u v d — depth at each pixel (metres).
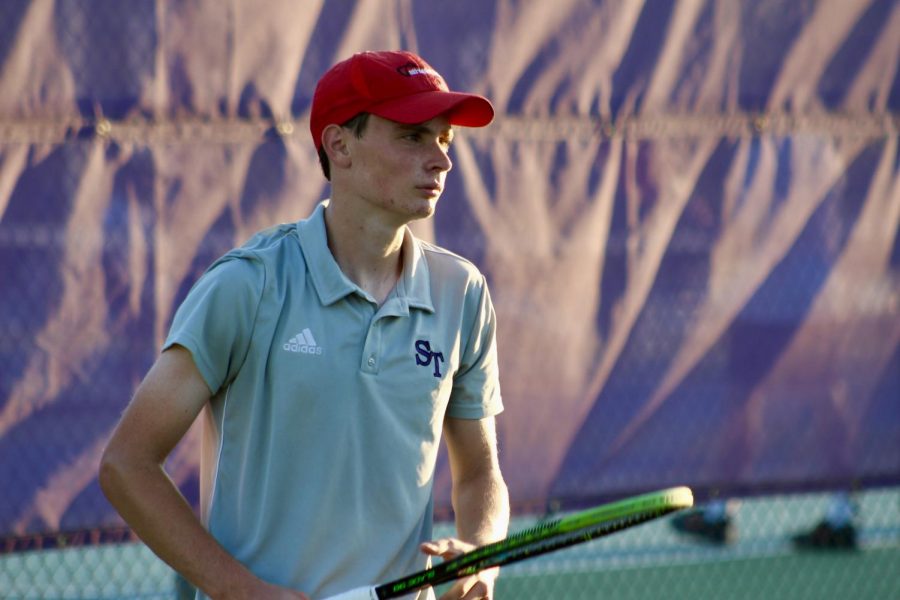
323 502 7.47
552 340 14.69
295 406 7.41
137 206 12.95
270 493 7.46
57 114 12.66
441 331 7.94
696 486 15.47
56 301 12.64
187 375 7.27
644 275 15.14
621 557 20.55
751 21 15.60
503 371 14.46
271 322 7.41
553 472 14.74
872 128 16.25
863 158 16.22
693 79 15.34
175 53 13.09
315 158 13.65
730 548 21.06
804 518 22.00
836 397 16.17
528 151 14.55
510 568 19.98
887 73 16.28
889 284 16.39
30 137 12.55
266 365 7.44
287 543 7.47
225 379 7.50
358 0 13.81
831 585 20.05
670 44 15.22
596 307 14.92
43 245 12.59
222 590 7.19
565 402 14.79
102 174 12.82
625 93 15.01
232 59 13.30
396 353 7.64
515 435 14.54
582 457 14.88
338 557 7.52
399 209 7.57
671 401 15.34
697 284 15.43
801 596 19.48
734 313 15.61
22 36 12.51
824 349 16.09
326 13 13.70
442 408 7.91
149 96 12.99
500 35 14.41
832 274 16.09
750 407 15.71
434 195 7.65
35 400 12.58
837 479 16.19
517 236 14.48
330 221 7.85
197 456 13.16
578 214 14.80
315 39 13.66
